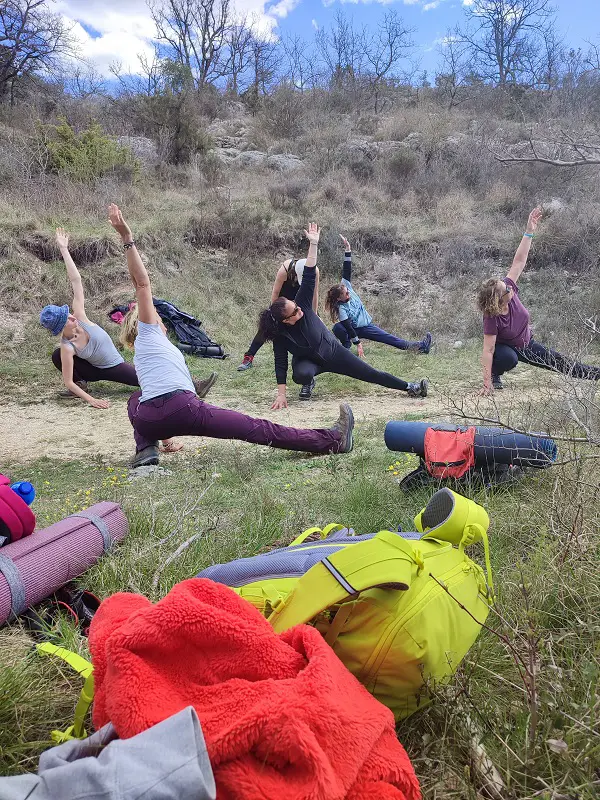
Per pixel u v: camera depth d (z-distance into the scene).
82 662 2.29
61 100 25.59
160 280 13.53
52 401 8.63
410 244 15.57
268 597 2.30
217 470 5.45
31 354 10.79
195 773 1.39
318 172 19.78
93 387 9.25
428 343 11.20
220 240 15.11
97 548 3.27
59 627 2.65
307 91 32.19
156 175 18.81
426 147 21.12
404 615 2.00
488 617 2.44
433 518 2.52
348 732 1.58
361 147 21.72
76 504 4.63
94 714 1.83
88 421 7.70
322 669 1.68
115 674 1.69
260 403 8.35
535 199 17.00
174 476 5.33
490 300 7.40
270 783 1.50
